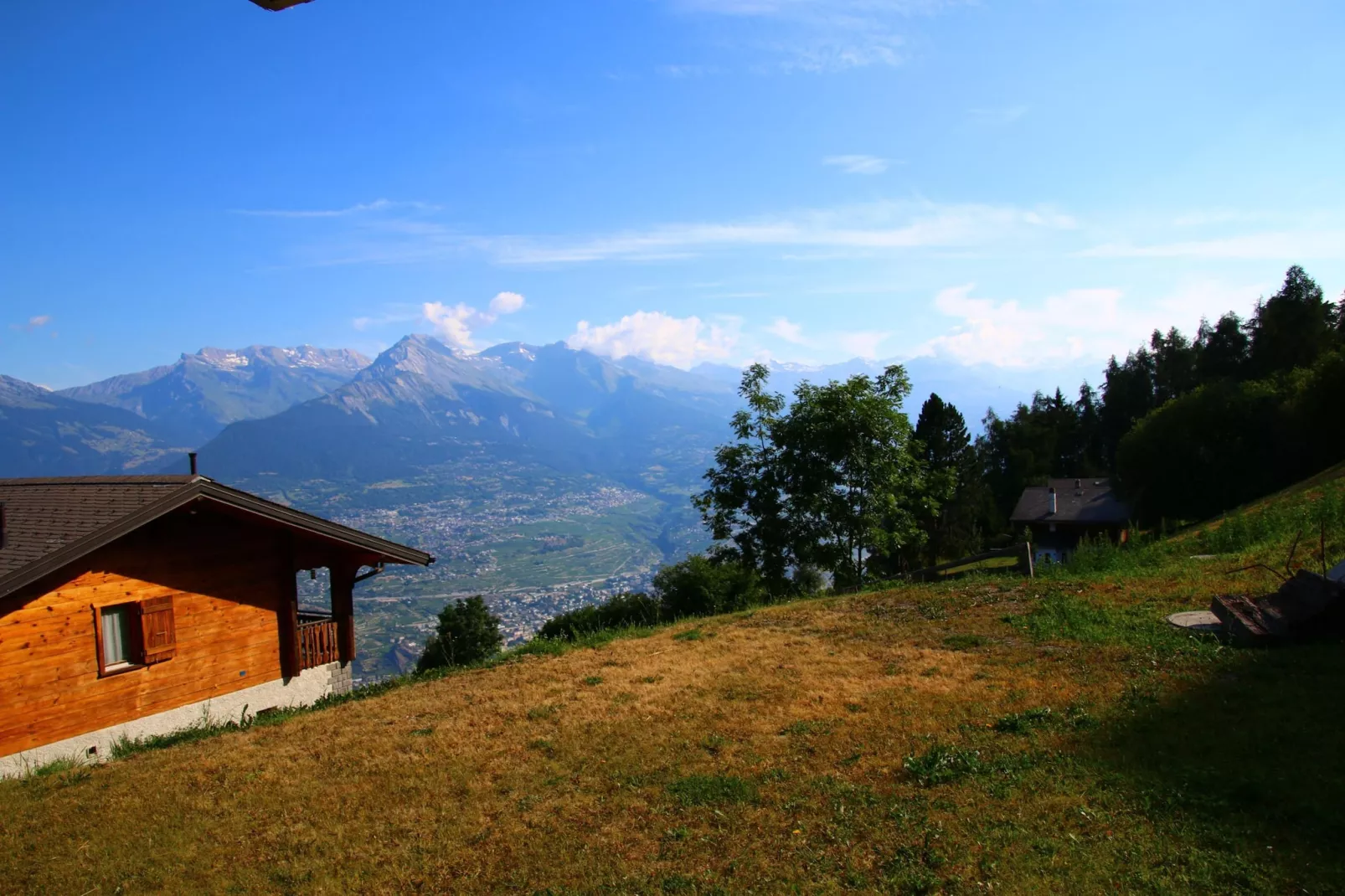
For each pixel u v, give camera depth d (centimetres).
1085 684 928
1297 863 513
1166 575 1430
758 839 666
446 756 974
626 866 650
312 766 988
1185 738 725
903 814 667
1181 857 538
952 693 979
